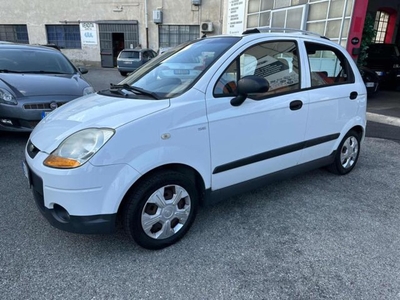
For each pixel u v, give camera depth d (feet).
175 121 7.22
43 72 17.44
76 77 17.74
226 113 8.00
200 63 8.43
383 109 24.43
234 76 8.36
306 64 9.96
